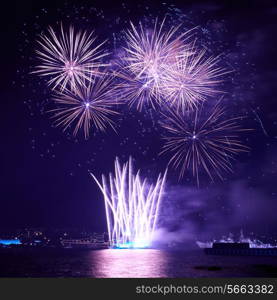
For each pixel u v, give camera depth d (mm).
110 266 128125
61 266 129875
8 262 153750
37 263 146250
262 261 150375
